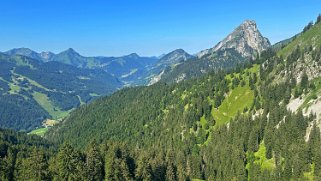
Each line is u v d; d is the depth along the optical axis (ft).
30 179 478.18
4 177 499.10
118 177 534.37
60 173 494.59
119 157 579.07
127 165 557.33
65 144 515.09
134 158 629.51
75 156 510.99
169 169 621.72
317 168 645.10
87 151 562.25
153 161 619.67
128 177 540.52
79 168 505.25
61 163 499.92
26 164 493.77
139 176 563.07
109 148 586.45
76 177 496.64
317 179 624.59
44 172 484.74
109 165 534.78
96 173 526.57
